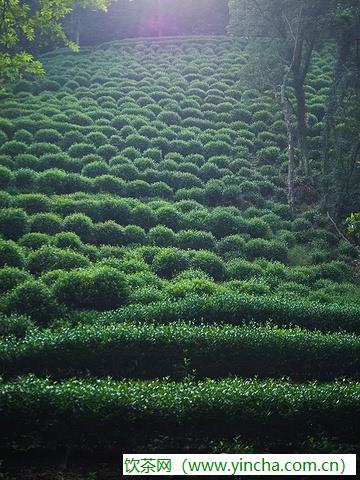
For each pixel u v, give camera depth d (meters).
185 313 13.70
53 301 14.07
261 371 12.61
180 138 27.72
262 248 19.33
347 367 12.89
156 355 12.20
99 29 50.59
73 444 9.80
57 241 17.44
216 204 23.14
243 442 9.96
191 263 17.41
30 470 9.28
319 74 36.38
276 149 27.59
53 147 24.77
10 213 18.06
